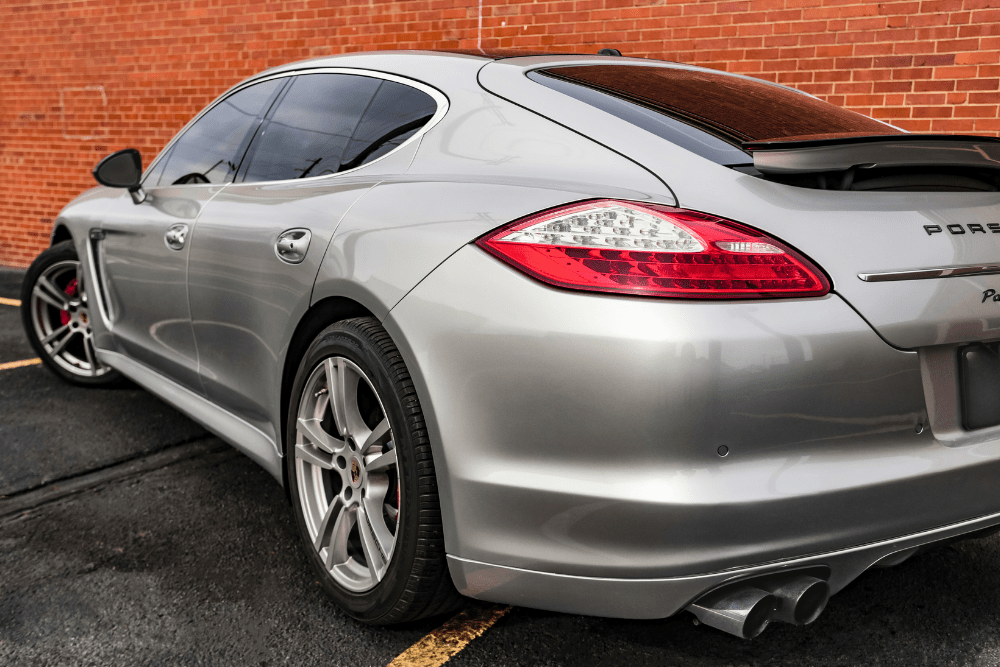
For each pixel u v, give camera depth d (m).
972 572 2.38
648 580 1.55
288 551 2.49
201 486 2.97
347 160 2.37
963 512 1.73
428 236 1.80
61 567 2.34
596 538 1.56
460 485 1.69
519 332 1.59
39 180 8.31
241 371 2.53
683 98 2.18
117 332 3.49
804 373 1.52
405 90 2.38
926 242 1.69
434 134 2.18
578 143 1.92
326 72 2.71
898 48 4.62
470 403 1.66
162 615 2.10
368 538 1.98
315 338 2.09
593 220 1.60
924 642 2.02
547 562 1.62
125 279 3.29
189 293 2.75
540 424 1.58
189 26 7.23
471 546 1.70
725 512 1.49
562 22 5.62
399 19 6.23
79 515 2.70
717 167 1.74
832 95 4.84
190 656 1.93
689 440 1.49
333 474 2.25
